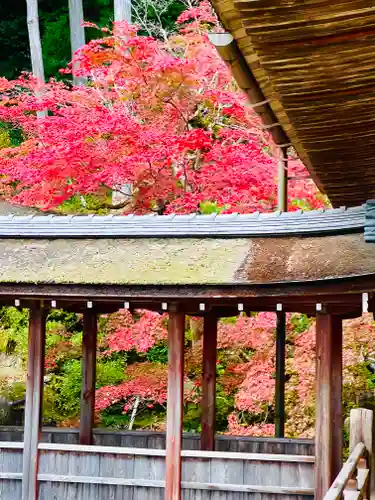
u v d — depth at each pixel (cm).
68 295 696
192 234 754
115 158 1109
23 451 748
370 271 587
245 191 1117
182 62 1100
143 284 673
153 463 730
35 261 740
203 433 841
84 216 802
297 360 1091
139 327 1107
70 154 1078
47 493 744
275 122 755
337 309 704
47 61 2308
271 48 448
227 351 1245
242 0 390
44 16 2395
